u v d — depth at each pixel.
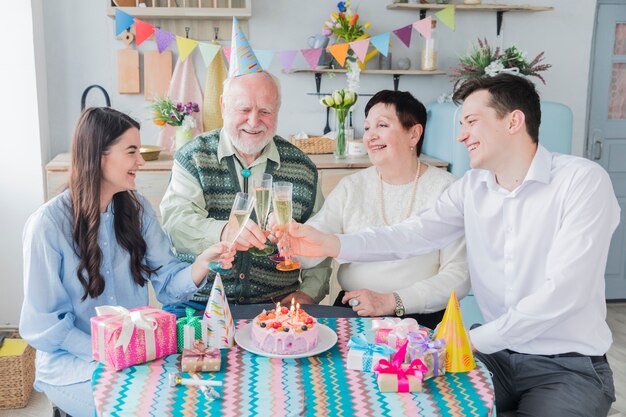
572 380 1.70
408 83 4.04
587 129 4.35
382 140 2.15
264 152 2.26
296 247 1.89
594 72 4.29
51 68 3.68
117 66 3.74
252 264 2.18
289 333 1.49
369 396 1.31
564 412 1.63
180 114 3.51
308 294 2.29
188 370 1.41
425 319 2.11
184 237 2.10
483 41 4.05
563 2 4.08
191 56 3.78
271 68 3.89
